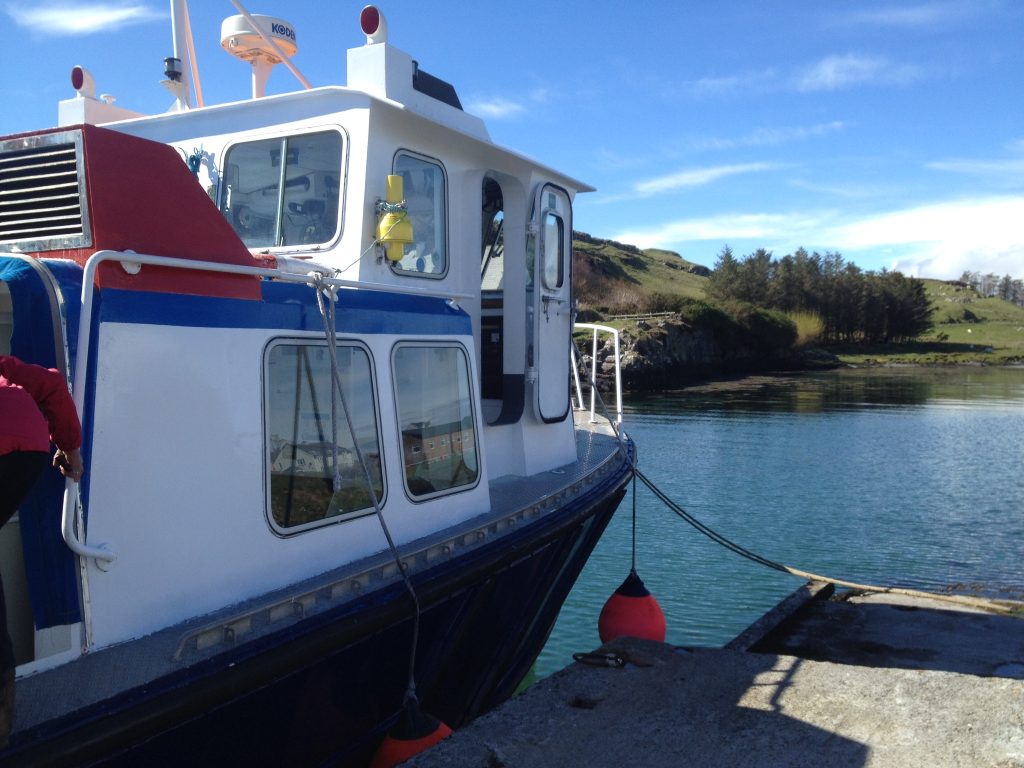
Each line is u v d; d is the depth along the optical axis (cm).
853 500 1450
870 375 5159
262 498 349
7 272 279
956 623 753
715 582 984
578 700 427
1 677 230
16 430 229
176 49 632
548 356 655
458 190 564
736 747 382
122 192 309
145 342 305
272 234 501
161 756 285
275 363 361
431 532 455
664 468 1744
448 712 495
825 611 788
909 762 369
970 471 1742
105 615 292
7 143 317
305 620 338
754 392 3762
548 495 556
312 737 362
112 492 292
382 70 500
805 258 7488
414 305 464
